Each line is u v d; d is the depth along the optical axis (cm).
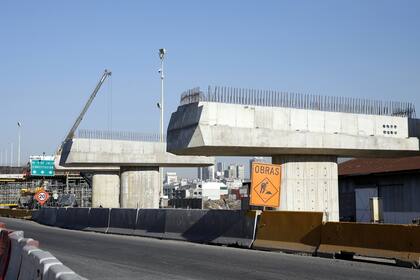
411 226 1367
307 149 2005
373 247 1444
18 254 920
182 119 1981
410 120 2195
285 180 2098
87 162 3694
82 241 2130
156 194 3956
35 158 6512
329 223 1584
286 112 1978
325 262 1416
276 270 1262
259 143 1917
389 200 3459
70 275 549
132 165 3900
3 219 4647
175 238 2177
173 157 3850
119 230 2592
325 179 2139
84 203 7775
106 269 1311
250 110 1927
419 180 3247
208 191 14412
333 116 2050
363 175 3616
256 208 2219
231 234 1919
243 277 1161
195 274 1216
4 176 7850
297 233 1670
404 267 1324
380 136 2116
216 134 1864
